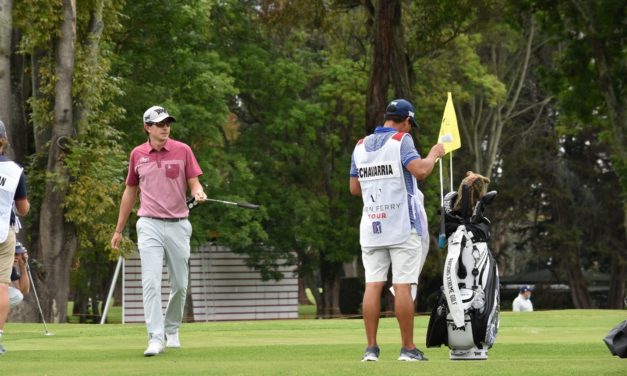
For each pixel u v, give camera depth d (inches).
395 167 763.4
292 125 3986.2
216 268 4431.6
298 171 4291.3
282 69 4005.9
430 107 4296.3
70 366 732.7
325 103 4222.4
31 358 848.9
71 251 2504.9
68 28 2428.6
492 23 3983.8
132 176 914.1
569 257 4987.7
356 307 4677.7
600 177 5108.3
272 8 3508.9
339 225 4264.3
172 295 925.8
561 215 5044.3
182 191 906.1
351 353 887.7
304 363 708.7
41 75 2454.5
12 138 2481.5
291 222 4175.7
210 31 3831.2
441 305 784.3
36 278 2459.4
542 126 5078.7
